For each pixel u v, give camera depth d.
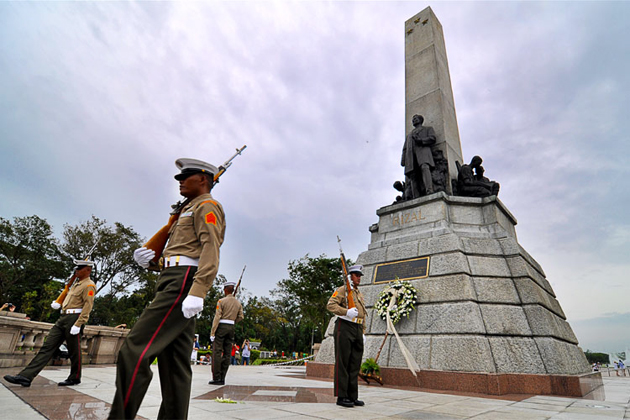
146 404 4.25
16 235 33.34
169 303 2.42
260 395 5.50
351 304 5.13
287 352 59.12
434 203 9.88
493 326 7.45
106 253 33.19
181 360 2.46
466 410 4.53
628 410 4.73
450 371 6.94
